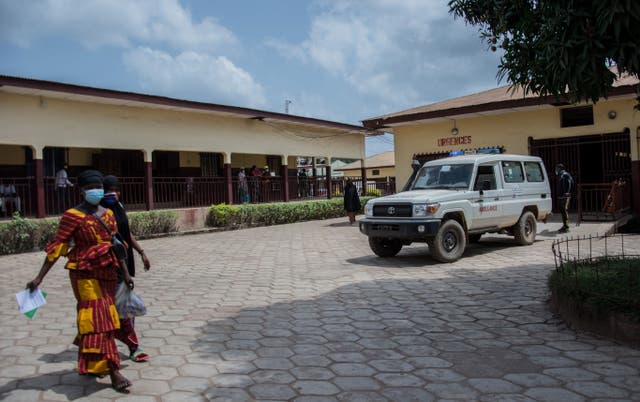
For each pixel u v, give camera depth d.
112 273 4.01
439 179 10.46
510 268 8.59
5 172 16.12
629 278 5.28
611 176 16.06
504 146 18.06
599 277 5.37
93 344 3.81
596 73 5.02
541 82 5.86
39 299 3.89
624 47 4.80
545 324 5.34
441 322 5.57
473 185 9.98
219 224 18.19
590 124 16.58
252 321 5.83
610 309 4.75
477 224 10.02
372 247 10.25
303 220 21.52
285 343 5.00
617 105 15.75
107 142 15.95
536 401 3.58
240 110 19.25
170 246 13.68
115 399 3.75
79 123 15.26
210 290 7.63
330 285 7.73
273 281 8.23
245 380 4.08
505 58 6.12
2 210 14.12
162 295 7.33
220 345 4.98
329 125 23.66
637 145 15.39
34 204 15.75
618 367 4.12
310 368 4.32
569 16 4.96
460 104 19.12
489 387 3.83
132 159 19.38
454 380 3.98
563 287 5.38
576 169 16.97
